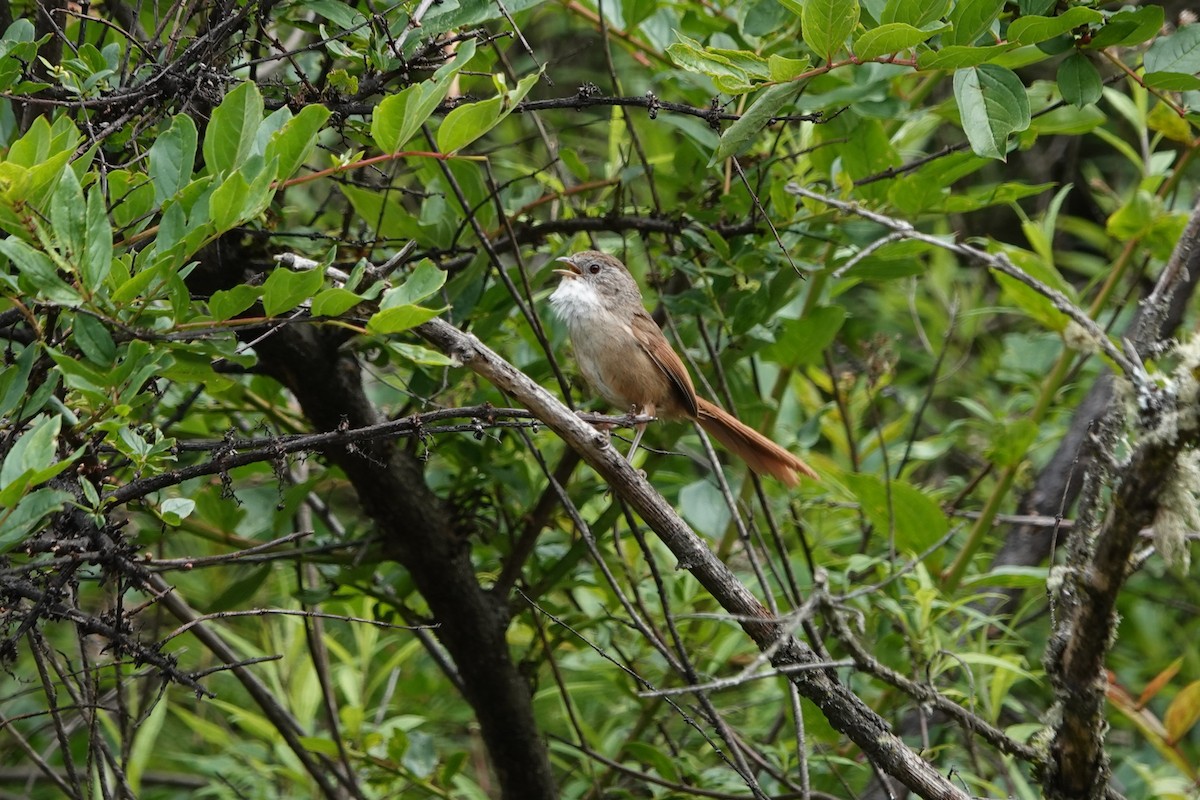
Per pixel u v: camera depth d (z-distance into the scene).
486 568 9.83
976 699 9.09
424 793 9.51
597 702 11.61
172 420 7.98
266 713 9.05
